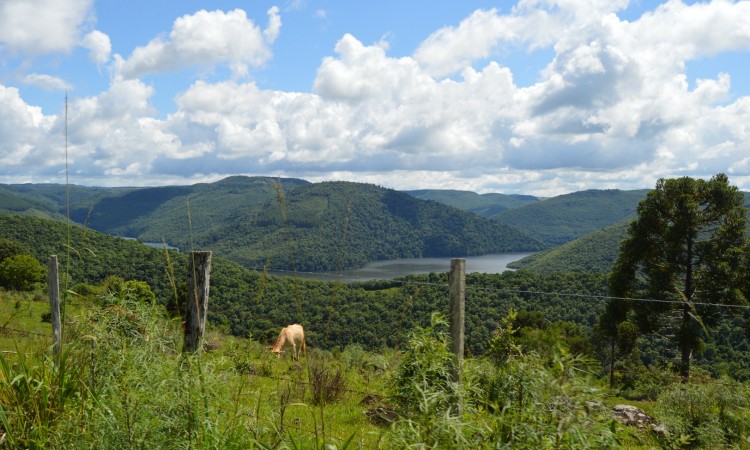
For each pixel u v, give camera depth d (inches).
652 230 1304.1
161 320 131.6
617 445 95.7
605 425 97.2
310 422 203.2
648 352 1457.9
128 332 125.6
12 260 1328.7
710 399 271.0
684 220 1250.6
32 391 119.6
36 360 139.3
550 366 109.9
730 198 1246.3
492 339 133.8
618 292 1326.3
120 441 99.4
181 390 106.0
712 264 1218.0
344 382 315.0
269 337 539.8
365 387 324.2
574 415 95.8
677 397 281.0
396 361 132.4
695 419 265.0
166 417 103.5
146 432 99.1
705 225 1284.4
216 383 114.4
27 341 179.5
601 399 101.5
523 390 108.0
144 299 132.0
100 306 128.0
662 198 1306.6
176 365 112.2
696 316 99.4
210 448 103.8
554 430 95.7
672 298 1214.3
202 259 193.8
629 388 646.5
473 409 115.0
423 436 96.2
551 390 102.0
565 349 107.4
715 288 1177.4
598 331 1360.7
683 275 1288.1
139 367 113.7
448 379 121.8
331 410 255.3
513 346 122.9
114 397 104.1
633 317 1284.4
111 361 119.6
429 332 132.7
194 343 189.3
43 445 103.4
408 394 119.6
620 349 1273.4
